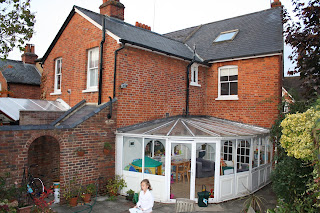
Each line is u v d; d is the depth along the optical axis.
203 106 13.90
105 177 9.74
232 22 17.20
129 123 10.41
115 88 10.06
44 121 10.33
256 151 11.11
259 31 14.21
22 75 18.12
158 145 13.24
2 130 7.09
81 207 8.43
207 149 14.37
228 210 8.43
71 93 12.52
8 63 18.55
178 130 9.67
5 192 6.70
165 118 11.67
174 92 12.23
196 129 9.92
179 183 10.79
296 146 5.23
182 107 12.61
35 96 18.28
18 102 11.46
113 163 10.03
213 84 13.72
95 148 9.41
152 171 9.53
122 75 10.10
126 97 10.26
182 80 12.65
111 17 12.91
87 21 11.70
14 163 7.34
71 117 10.14
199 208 8.59
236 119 12.84
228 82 13.40
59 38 13.54
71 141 8.71
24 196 7.40
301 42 9.34
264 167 11.43
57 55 13.64
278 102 11.58
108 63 10.45
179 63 12.50
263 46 12.53
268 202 9.23
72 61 12.55
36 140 10.12
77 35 12.29
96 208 8.38
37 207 6.99
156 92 11.39
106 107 9.70
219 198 9.14
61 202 8.52
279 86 11.81
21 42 9.00
